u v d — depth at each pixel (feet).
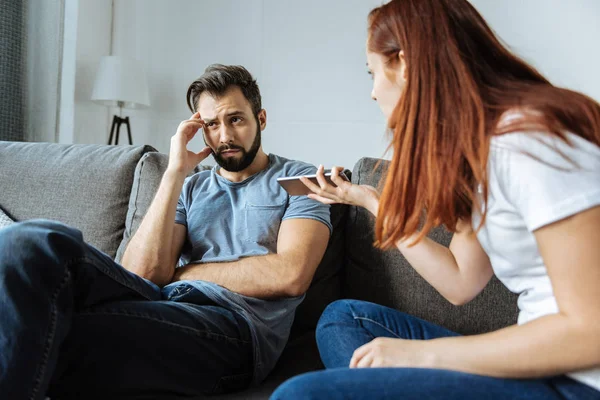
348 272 4.98
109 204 5.66
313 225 4.56
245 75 5.08
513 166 2.16
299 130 12.92
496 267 2.54
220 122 4.93
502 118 2.29
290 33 12.94
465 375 2.19
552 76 11.37
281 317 4.40
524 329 2.11
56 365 3.15
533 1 11.44
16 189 5.97
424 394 2.10
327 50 12.72
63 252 3.01
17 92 10.18
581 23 11.18
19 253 2.89
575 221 1.99
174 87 13.65
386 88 2.89
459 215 2.64
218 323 3.90
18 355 2.76
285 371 4.33
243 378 4.00
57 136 11.12
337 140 12.69
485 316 4.37
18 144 6.44
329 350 3.52
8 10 9.93
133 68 11.97
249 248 4.69
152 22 13.73
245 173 5.09
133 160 5.80
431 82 2.48
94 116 12.96
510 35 11.60
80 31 12.39
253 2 13.15
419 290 4.56
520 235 2.27
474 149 2.31
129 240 5.19
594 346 1.93
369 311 3.71
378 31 2.83
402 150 2.56
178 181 4.83
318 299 4.94
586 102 2.27
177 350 3.57
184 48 13.60
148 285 4.07
